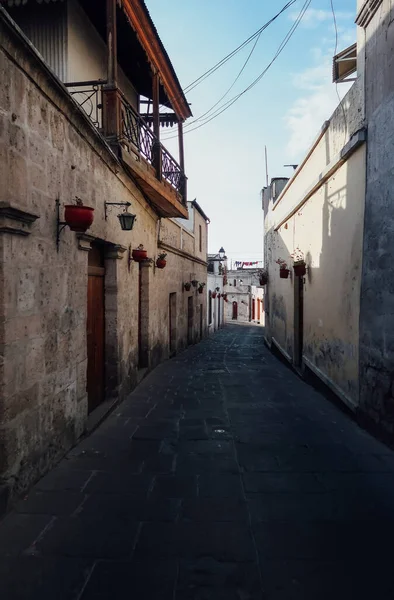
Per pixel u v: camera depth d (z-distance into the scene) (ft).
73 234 14.65
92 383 18.93
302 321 32.30
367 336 17.02
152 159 27.20
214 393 24.54
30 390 11.36
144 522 9.91
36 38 21.08
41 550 8.75
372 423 16.44
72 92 20.11
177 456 14.23
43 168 12.05
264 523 9.90
